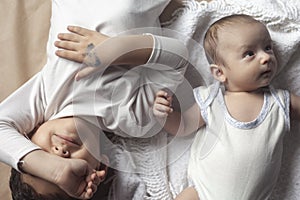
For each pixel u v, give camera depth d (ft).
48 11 4.04
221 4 3.76
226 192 3.48
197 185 3.56
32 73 4.02
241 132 3.46
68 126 3.46
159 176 3.75
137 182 3.76
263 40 3.41
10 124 3.53
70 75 3.50
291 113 3.61
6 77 4.02
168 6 3.82
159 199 3.74
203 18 3.76
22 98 3.62
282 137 3.53
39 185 3.40
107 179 3.81
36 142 3.47
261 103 3.51
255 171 3.46
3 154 3.41
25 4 4.05
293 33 3.68
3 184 4.01
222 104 3.55
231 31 3.42
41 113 3.64
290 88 3.79
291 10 3.65
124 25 3.53
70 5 3.61
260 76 3.43
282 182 3.77
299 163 3.77
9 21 4.04
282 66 3.73
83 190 3.41
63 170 3.30
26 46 4.04
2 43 4.04
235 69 3.44
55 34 3.62
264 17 3.67
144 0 3.56
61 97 3.56
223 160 3.47
